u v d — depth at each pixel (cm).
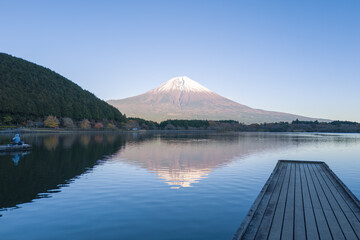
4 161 2988
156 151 4503
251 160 3447
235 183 2028
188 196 1639
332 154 4544
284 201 1248
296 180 1750
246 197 1630
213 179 2175
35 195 1619
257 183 2031
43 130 12050
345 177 2453
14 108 13362
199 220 1238
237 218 1269
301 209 1128
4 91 14375
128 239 1034
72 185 1889
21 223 1177
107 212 1330
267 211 1098
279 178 1817
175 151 4553
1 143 5481
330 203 1221
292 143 7519
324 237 851
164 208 1404
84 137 8638
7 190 1725
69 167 2652
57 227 1139
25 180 2028
